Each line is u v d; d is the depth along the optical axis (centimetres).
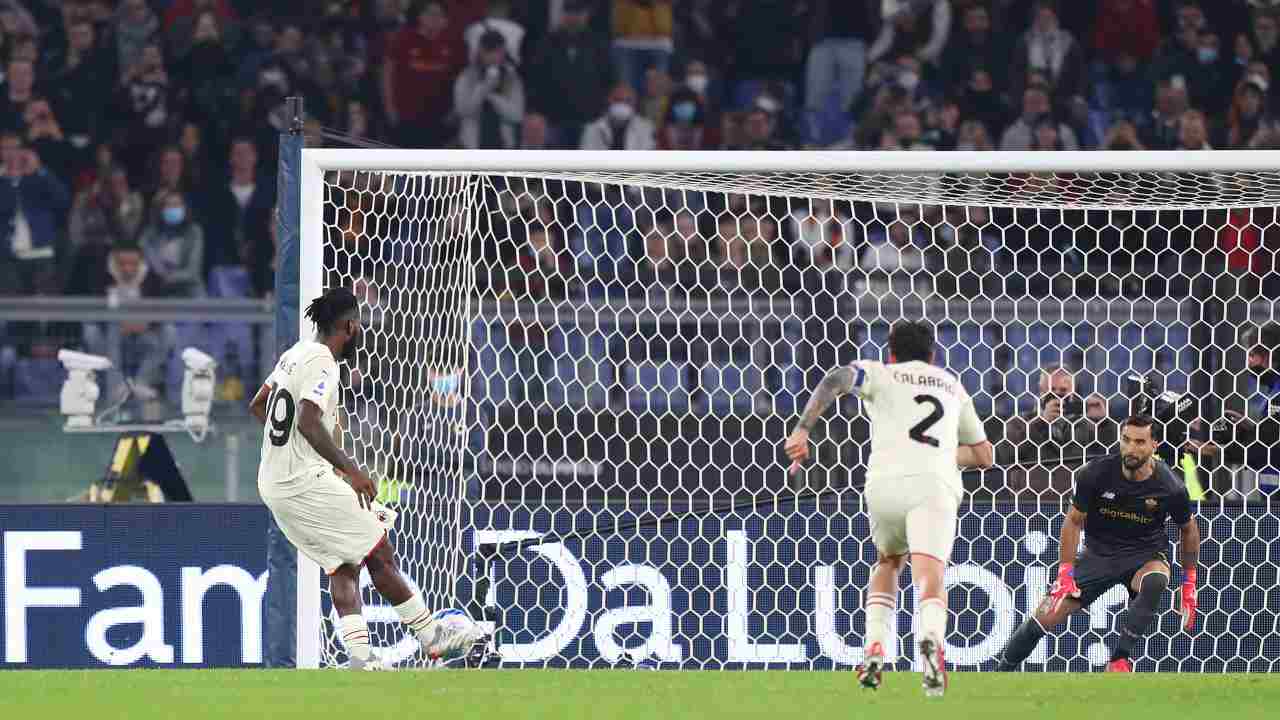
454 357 3350
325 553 2481
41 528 3091
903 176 3155
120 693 2044
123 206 5450
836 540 3064
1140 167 2878
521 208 4716
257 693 2039
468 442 3459
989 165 2888
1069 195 3234
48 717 1862
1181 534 2917
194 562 3088
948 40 6041
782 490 3288
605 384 3859
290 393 2448
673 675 2242
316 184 2894
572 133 6053
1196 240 3541
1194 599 2917
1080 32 6091
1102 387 3694
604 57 6103
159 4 5994
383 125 6022
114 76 5888
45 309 4209
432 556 3130
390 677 2212
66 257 5272
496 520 3092
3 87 5875
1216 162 2864
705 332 3853
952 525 2003
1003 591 3080
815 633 3059
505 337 3869
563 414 3478
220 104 5788
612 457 3450
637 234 4738
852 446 3294
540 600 3072
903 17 6091
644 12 6197
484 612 3062
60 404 4138
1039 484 3306
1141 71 6047
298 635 2817
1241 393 3184
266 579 3084
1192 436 3234
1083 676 2253
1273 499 3170
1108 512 2925
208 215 5544
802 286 3459
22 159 5522
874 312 3644
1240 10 6088
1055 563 3077
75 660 3084
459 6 6156
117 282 5272
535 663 3061
